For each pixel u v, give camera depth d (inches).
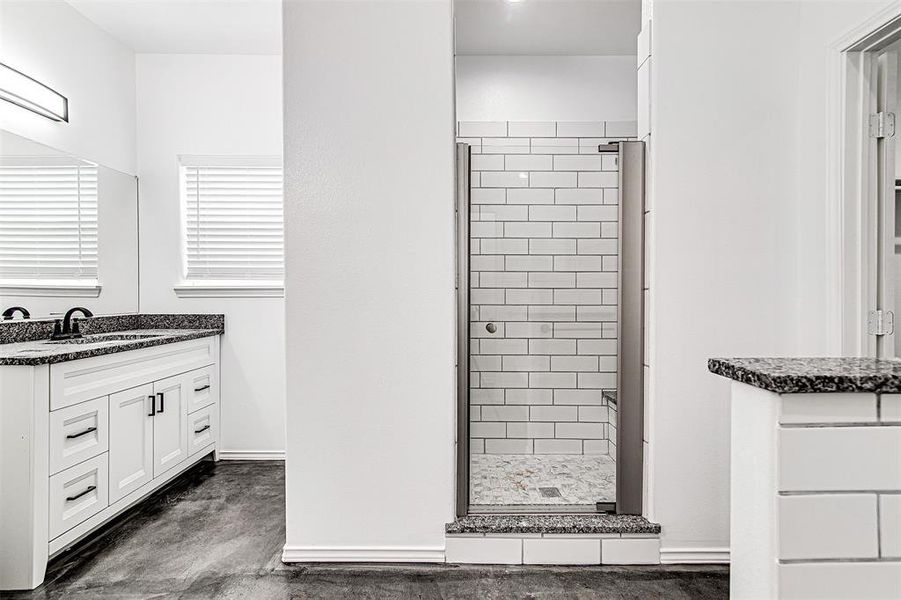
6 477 79.4
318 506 87.5
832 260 79.7
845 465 37.2
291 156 86.8
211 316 146.6
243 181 148.2
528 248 104.3
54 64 118.1
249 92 146.9
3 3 106.0
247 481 128.4
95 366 94.6
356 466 87.3
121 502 102.0
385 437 87.3
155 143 146.7
